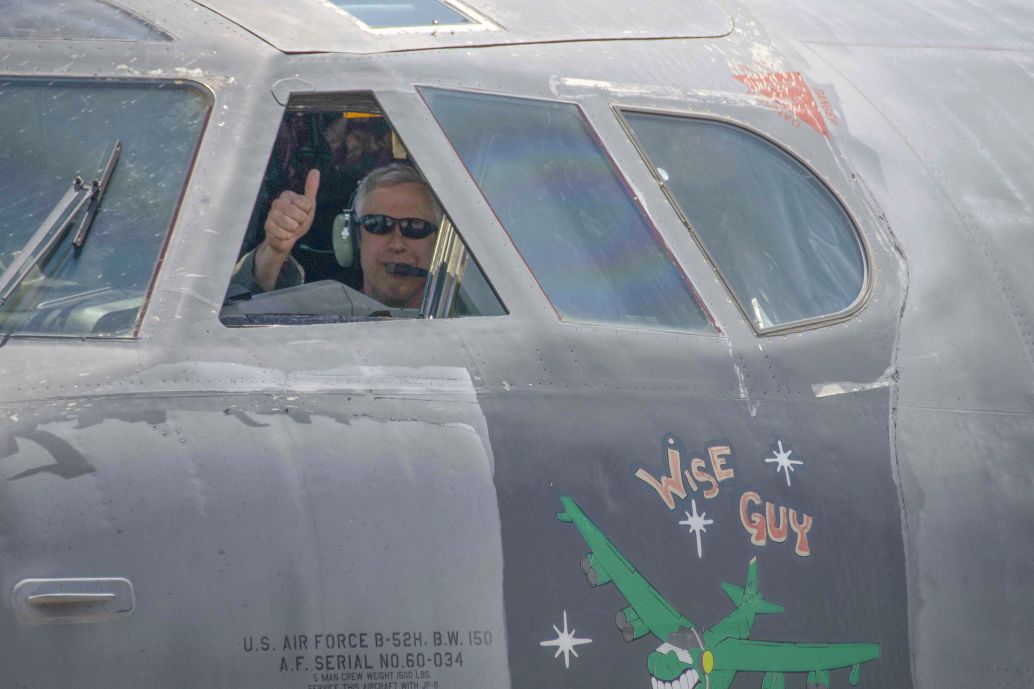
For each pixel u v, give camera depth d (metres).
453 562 13.48
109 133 14.40
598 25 18.38
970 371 17.84
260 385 13.48
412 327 14.57
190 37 15.12
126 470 12.54
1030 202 19.88
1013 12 23.81
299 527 12.92
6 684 11.78
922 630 16.42
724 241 17.09
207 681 12.33
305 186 15.09
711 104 18.03
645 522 14.70
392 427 13.73
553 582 13.96
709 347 16.09
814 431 16.31
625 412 15.08
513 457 14.16
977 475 17.27
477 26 17.23
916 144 19.84
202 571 12.48
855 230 18.31
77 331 13.30
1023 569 17.27
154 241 13.88
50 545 12.09
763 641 15.16
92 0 15.59
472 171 15.57
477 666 13.41
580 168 16.39
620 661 14.19
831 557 15.86
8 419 12.54
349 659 12.88
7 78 14.56
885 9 22.89
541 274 15.44
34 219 13.86
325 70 15.23
